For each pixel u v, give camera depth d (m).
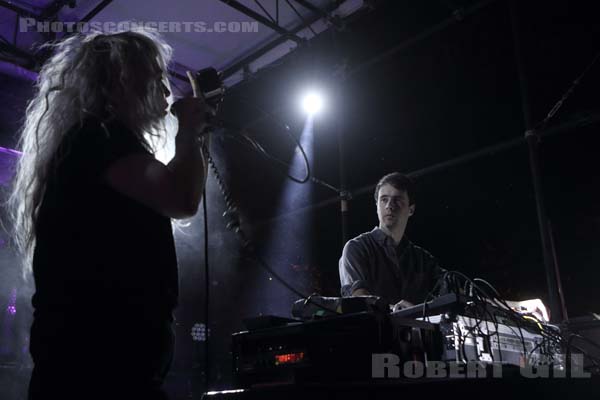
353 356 1.30
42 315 0.96
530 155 3.75
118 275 0.97
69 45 1.22
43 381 0.92
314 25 5.60
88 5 5.20
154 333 0.99
